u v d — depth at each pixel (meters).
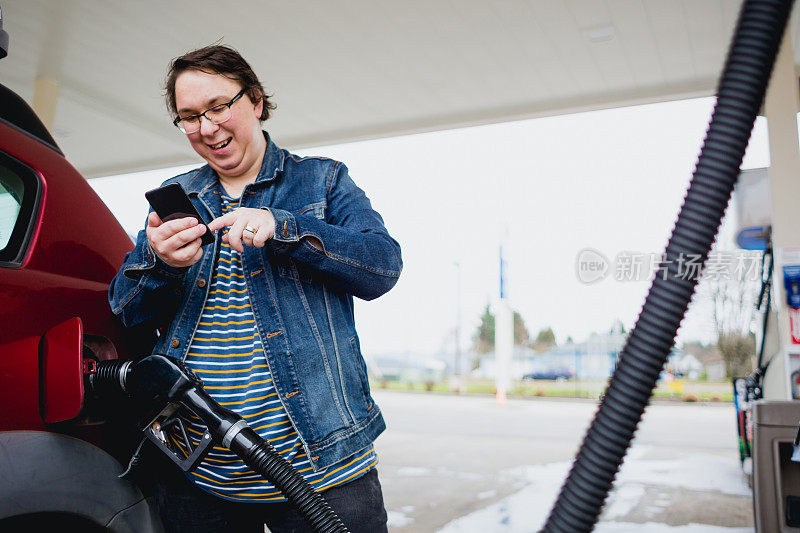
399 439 8.81
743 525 4.09
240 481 1.21
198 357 1.24
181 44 6.25
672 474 5.91
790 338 4.68
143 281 1.19
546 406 16.72
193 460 1.11
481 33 5.84
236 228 1.08
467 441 8.58
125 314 1.24
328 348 1.24
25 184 1.27
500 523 4.16
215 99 1.22
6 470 1.03
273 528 1.26
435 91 7.05
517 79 6.72
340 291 1.32
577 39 5.89
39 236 1.24
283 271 1.24
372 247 1.21
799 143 5.18
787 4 0.48
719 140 0.48
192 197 1.34
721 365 21.95
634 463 6.56
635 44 5.93
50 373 1.11
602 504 0.49
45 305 1.17
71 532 1.17
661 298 0.48
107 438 1.22
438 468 6.31
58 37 6.18
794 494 2.53
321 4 5.45
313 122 7.96
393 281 1.27
